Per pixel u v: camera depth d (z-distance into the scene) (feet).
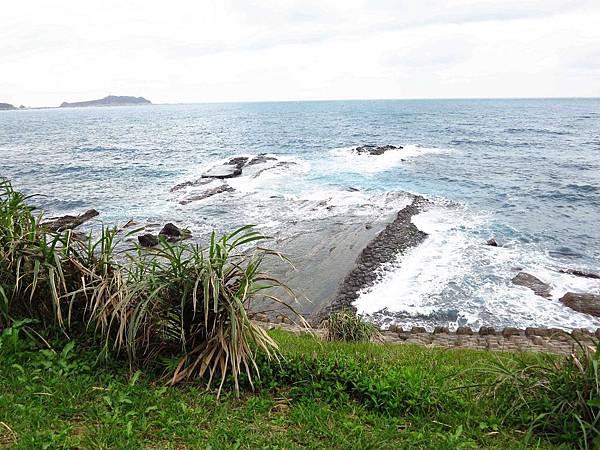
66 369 14.75
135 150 191.62
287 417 13.75
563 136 227.40
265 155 151.94
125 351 16.08
